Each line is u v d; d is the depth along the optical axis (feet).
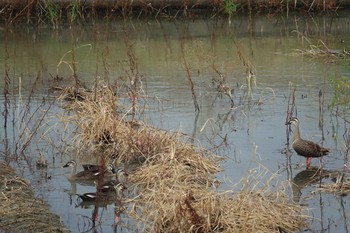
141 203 55.83
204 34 131.54
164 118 78.74
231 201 53.06
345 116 79.25
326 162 65.72
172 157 61.67
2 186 59.00
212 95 88.84
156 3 148.46
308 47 117.91
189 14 149.28
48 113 79.56
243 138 72.33
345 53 110.93
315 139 71.92
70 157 67.87
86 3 146.72
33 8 143.33
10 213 53.36
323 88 90.89
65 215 54.29
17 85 92.99
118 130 70.28
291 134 73.46
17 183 60.08
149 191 57.41
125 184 60.39
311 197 57.82
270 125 76.64
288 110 77.15
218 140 71.61
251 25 135.64
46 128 75.25
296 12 151.53
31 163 65.87
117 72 99.81
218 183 59.88
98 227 52.29
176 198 52.26
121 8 148.97
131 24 141.28
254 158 66.39
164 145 67.15
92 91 81.92
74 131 72.84
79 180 61.72
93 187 60.44
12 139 72.49
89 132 71.05
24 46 120.67
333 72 99.66
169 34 131.34
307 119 78.69
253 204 53.06
